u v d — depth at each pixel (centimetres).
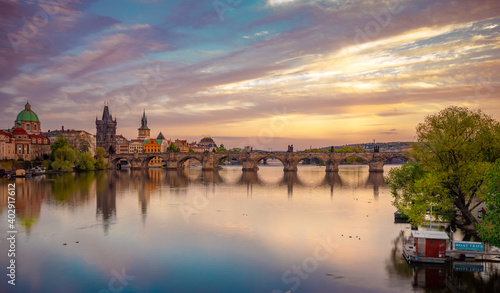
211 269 5069
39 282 4656
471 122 6034
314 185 16100
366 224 7681
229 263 5294
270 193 13150
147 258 5519
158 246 6109
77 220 8112
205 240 6462
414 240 5203
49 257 5566
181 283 4616
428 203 6134
